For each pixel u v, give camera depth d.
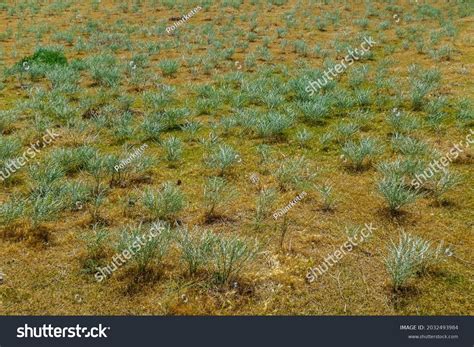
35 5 27.16
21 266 5.44
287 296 5.09
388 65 15.03
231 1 27.89
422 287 5.23
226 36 20.19
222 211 6.69
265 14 25.44
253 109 10.86
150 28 21.52
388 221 6.46
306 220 6.51
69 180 7.38
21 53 16.95
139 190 7.21
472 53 16.33
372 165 8.11
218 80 13.57
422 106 11.06
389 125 10.01
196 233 6.04
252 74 14.43
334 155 8.60
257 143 9.18
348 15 24.84
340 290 5.19
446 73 13.95
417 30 20.80
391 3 27.41
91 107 11.12
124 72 14.55
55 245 5.85
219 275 5.23
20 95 12.16
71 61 15.79
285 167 7.88
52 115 10.63
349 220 6.51
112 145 9.03
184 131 9.77
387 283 5.29
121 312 4.84
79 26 22.25
